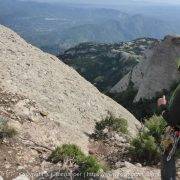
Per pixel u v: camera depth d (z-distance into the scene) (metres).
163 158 6.07
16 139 10.74
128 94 51.75
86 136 13.84
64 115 15.34
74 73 25.17
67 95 18.52
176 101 5.57
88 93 21.17
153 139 11.39
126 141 13.84
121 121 14.71
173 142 5.77
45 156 10.23
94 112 18.34
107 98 23.52
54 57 26.36
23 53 21.45
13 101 13.77
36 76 18.66
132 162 11.18
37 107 14.16
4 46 21.00
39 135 11.74
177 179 8.98
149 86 45.72
